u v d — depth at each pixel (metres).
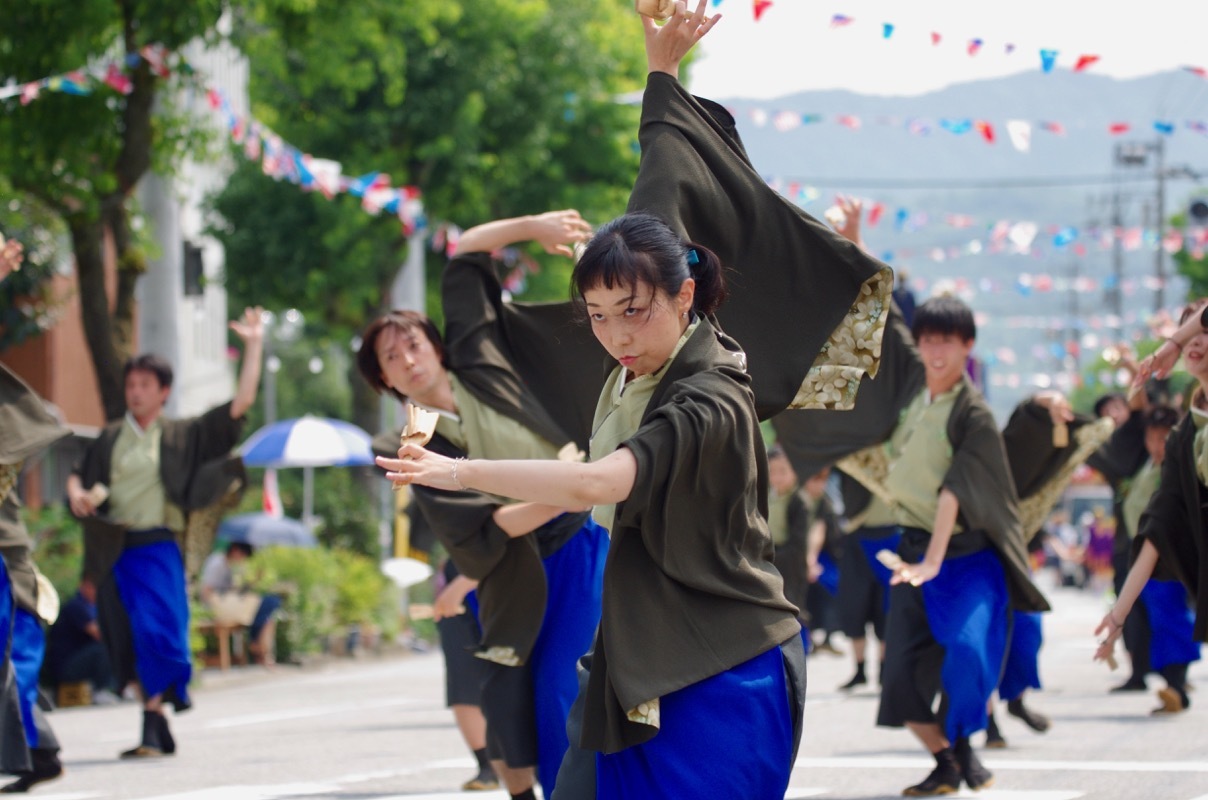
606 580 4.66
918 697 8.77
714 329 4.88
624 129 34.78
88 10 18.91
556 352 7.80
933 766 10.12
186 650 11.49
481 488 4.45
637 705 4.54
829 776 9.67
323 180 20.70
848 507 11.96
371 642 28.22
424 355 7.67
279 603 23.97
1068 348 41.12
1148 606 13.34
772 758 4.66
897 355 9.34
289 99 30.78
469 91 30.70
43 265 23.00
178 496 11.40
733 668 4.65
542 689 7.17
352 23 21.42
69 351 31.34
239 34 21.39
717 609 4.65
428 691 18.84
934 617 8.77
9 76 19.44
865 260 5.41
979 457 8.81
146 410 11.53
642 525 4.55
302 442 25.45
